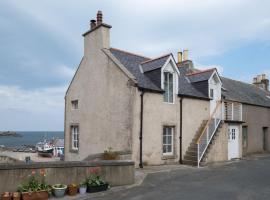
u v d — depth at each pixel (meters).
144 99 15.45
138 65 17.75
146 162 15.30
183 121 17.53
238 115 21.08
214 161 17.42
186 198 9.00
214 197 9.13
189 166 15.90
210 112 19.59
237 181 11.66
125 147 15.09
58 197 9.16
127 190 10.16
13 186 8.83
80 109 19.17
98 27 17.75
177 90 17.34
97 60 17.70
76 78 19.84
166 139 16.86
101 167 10.55
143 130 15.28
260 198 9.02
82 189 9.70
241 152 20.56
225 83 25.80
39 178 9.27
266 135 26.31
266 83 33.38
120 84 15.77
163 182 11.45
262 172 13.89
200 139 16.59
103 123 16.81
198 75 20.47
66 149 20.45
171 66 17.06
